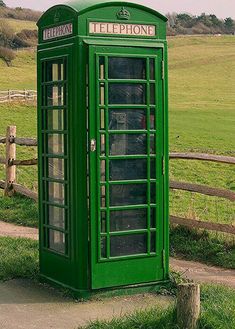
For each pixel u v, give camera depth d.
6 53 91.44
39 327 7.25
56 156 8.23
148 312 7.22
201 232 10.50
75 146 7.90
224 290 8.09
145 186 8.20
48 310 7.68
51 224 8.39
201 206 14.27
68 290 8.06
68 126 7.98
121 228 8.09
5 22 113.50
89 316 7.52
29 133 33.97
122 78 8.00
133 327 6.98
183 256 10.11
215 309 7.17
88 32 7.88
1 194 14.05
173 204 14.34
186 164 23.20
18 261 8.98
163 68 8.16
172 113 51.72
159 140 8.20
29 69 89.06
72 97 7.89
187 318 6.80
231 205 14.49
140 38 8.09
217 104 59.88
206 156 10.57
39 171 8.53
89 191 7.93
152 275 8.23
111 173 8.02
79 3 8.01
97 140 7.91
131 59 8.03
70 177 7.99
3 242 10.11
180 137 36.62
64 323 7.35
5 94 50.84
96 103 7.88
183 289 6.82
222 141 35.50
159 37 8.18
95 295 8.00
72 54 7.87
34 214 12.38
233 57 97.62
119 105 7.98
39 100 8.48
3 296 8.05
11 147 13.77
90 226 7.93
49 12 8.30
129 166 8.11
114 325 7.05
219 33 163.00
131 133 8.08
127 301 7.95
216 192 10.25
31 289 8.28
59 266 8.24
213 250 10.04
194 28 161.75
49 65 8.34
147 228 8.20
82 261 7.96
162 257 8.27
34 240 10.38
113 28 7.97
